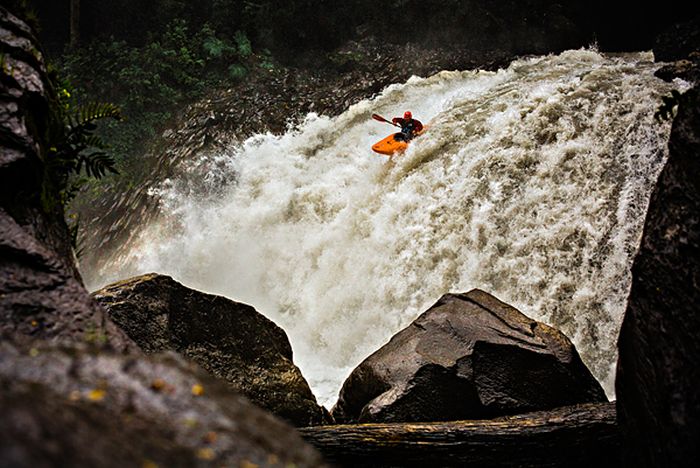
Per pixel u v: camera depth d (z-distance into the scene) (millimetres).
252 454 1447
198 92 18484
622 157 10859
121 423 1396
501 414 5652
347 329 11352
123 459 1262
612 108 11555
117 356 1641
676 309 3064
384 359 6035
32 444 1163
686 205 3166
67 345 1672
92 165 3822
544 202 10820
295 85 18984
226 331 5781
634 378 3393
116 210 15891
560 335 6094
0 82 3273
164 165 16438
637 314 3396
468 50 20234
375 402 5688
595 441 4562
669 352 3041
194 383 1626
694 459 2734
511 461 4480
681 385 2896
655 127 10930
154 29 20375
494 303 6457
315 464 1519
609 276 9758
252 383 5699
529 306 10070
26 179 3137
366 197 12602
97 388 1490
